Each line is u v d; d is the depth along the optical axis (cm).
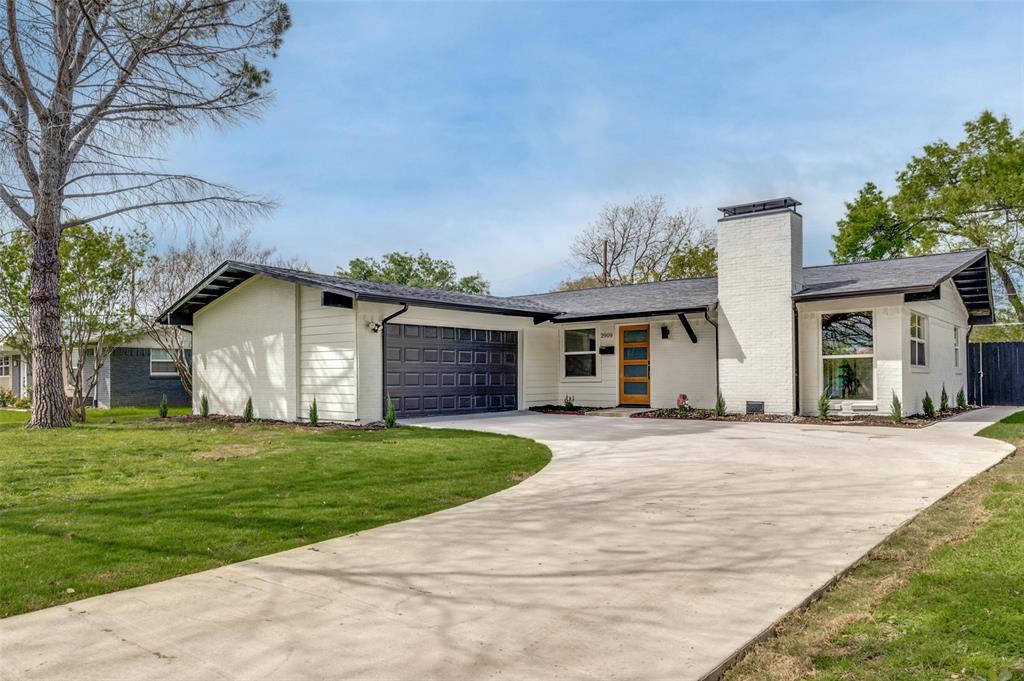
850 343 1348
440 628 319
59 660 287
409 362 1438
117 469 764
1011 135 2708
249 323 1538
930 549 444
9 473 733
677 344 1594
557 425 1285
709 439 1035
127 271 1728
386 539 482
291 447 944
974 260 1462
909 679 267
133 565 418
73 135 1316
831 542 461
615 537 482
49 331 1336
